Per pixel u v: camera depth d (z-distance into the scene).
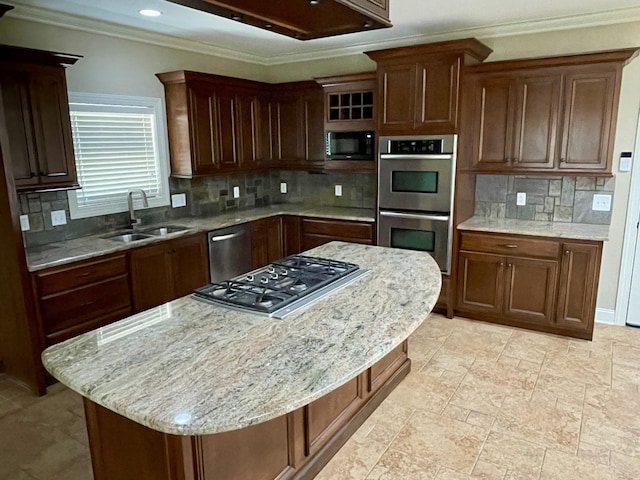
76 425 2.77
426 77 3.97
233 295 2.12
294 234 5.14
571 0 3.39
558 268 3.72
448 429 2.63
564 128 3.74
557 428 2.63
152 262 3.81
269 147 5.40
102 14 3.62
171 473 1.46
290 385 1.36
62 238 3.73
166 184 4.55
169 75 4.28
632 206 3.85
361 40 4.68
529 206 4.27
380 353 1.56
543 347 3.65
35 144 3.21
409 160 4.18
